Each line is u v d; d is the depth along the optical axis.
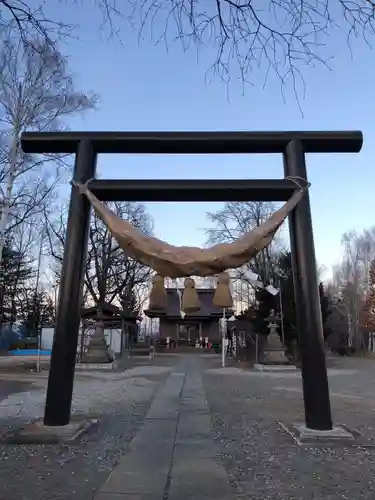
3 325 45.12
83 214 7.32
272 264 30.83
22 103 14.75
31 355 33.47
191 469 5.12
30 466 5.17
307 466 5.28
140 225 31.30
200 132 7.61
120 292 36.59
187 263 6.61
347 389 14.25
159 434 7.05
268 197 7.52
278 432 7.23
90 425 7.36
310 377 6.71
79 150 7.57
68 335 6.88
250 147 7.65
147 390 13.48
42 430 6.46
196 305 7.02
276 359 22.47
